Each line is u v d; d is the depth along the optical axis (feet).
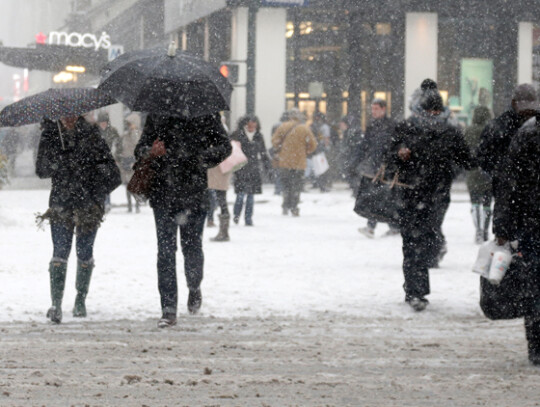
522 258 52.21
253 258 106.93
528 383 47.26
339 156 263.49
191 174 65.98
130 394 43.39
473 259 107.14
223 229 126.62
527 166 51.06
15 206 180.86
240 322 67.31
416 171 74.84
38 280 86.79
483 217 123.24
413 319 69.92
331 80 283.59
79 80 347.15
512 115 69.62
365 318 70.03
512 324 67.92
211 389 44.80
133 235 132.77
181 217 65.77
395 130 75.77
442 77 284.61
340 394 44.11
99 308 72.49
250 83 239.09
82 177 66.74
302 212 181.78
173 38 326.24
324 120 260.42
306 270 96.58
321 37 282.97
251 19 238.27
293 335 62.18
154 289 82.38
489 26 284.82
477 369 51.08
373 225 131.34
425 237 74.38
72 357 53.06
